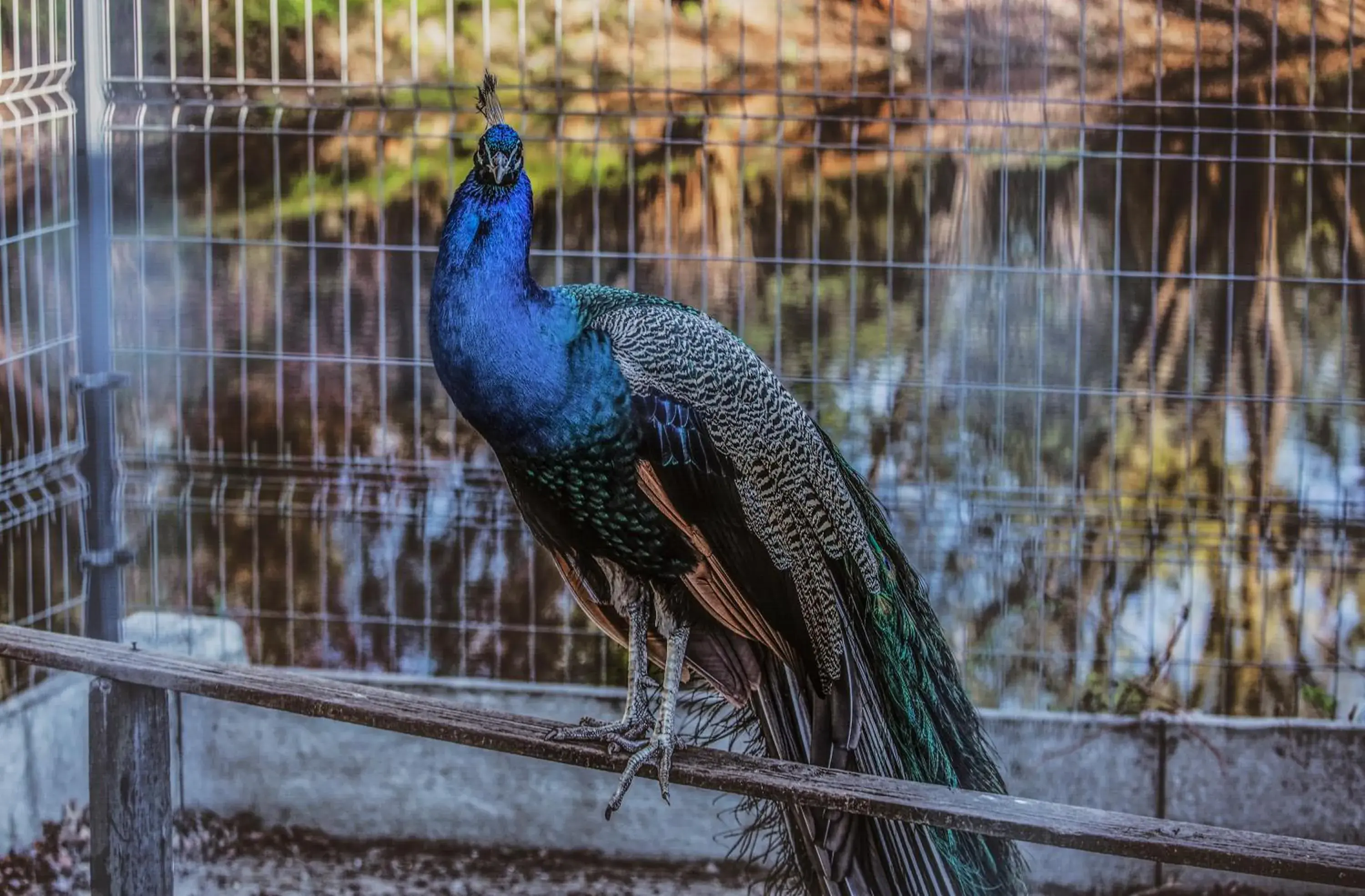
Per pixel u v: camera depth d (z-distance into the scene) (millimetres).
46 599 5605
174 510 6574
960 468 5473
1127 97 8062
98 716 3451
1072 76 8070
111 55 6469
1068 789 5148
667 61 5562
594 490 3184
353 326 7848
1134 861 5121
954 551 5508
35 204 5273
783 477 3246
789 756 3336
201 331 7645
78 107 5340
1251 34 8039
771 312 8172
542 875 5277
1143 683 5848
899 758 3336
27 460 5332
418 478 5965
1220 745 5121
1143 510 6305
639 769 3172
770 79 8469
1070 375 7645
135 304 7016
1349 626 6406
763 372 3332
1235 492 7223
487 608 6664
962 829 2953
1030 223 7895
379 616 6609
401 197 8250
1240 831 2896
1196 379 7750
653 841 5324
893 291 8023
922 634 3559
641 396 3109
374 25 8344
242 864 5289
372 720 3332
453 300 3096
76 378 5395
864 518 3594
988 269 5359
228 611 5754
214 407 6500
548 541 3451
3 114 5625
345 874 5258
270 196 7918
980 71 8188
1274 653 6297
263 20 8406
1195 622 6305
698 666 3424
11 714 5098
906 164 8164
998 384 5836
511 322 3084
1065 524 6027
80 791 5398
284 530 6734
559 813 5355
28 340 5449
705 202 5789
